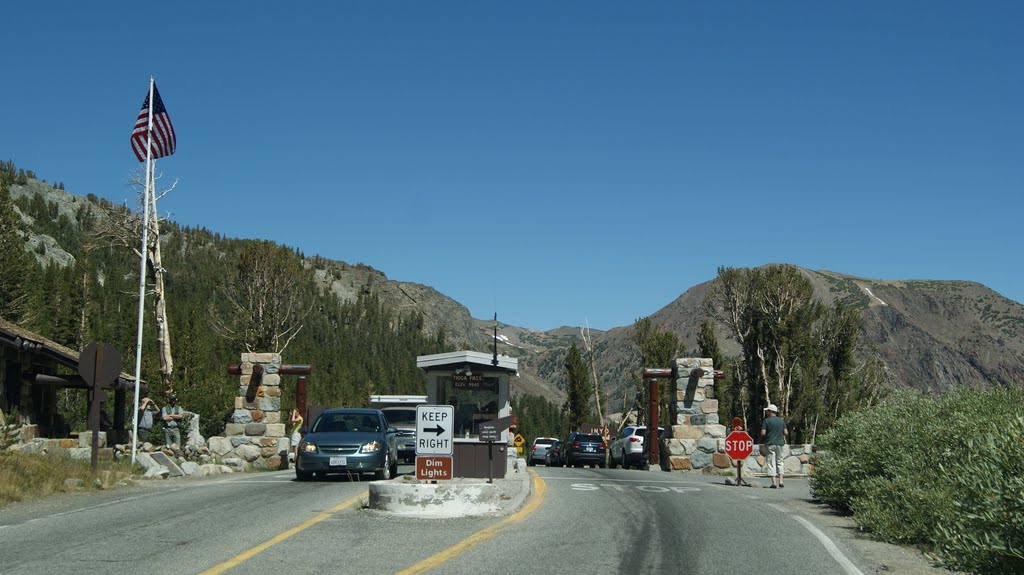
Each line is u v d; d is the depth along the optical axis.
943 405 15.65
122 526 11.82
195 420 29.58
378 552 9.99
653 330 54.91
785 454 26.98
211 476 22.44
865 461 15.30
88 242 37.81
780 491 19.70
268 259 52.25
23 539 10.68
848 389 45.59
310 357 91.38
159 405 36.62
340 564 9.25
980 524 9.02
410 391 106.75
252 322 51.56
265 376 27.48
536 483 19.05
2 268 47.41
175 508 13.91
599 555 10.06
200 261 161.50
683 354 54.69
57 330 60.47
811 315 46.75
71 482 16.86
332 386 72.19
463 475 16.73
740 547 10.85
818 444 18.52
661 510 14.52
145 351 46.53
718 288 50.12
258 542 10.55
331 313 160.12
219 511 13.50
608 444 42.97
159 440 32.66
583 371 61.78
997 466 9.08
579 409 61.16
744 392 48.06
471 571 8.99
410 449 31.33
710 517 13.75
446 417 14.16
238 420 27.23
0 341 24.53
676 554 10.23
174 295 114.38
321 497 15.62
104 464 20.44
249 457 26.94
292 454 28.81
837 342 46.53
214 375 44.06
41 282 66.88
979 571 8.88
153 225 36.28
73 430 42.78
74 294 64.62
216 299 132.88
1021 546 8.48
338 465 19.27
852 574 9.30
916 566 10.03
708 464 28.11
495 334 20.14
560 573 8.99
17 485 15.41
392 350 147.50
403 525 12.12
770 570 9.41
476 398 28.02
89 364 18.61
